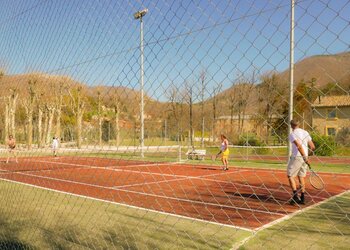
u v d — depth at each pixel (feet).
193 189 33.19
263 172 45.75
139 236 17.19
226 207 24.43
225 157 51.60
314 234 17.69
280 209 23.59
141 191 31.89
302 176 23.79
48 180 37.09
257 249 15.39
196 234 17.62
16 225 18.34
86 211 21.38
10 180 29.32
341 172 34.35
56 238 16.42
